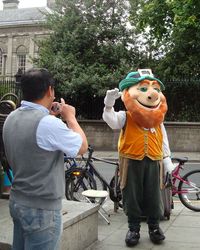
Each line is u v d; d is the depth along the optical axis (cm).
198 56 2069
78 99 2075
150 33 2152
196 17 1748
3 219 478
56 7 2202
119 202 725
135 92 528
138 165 527
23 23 4803
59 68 2003
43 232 283
